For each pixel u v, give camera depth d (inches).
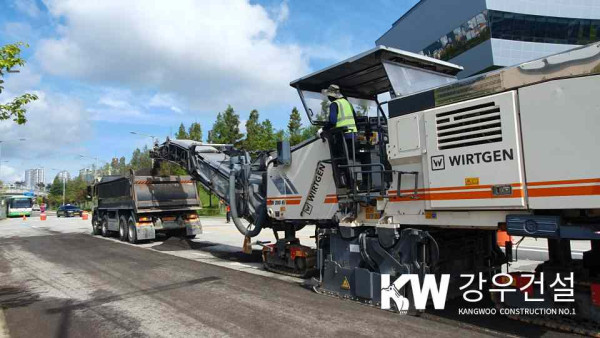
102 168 2586.1
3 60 265.7
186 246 534.9
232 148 455.5
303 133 1280.8
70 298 284.5
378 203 239.9
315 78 287.0
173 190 601.0
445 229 237.3
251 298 267.1
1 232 866.8
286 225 354.0
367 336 193.9
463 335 192.5
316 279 297.3
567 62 164.2
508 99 179.5
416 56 251.0
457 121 197.8
